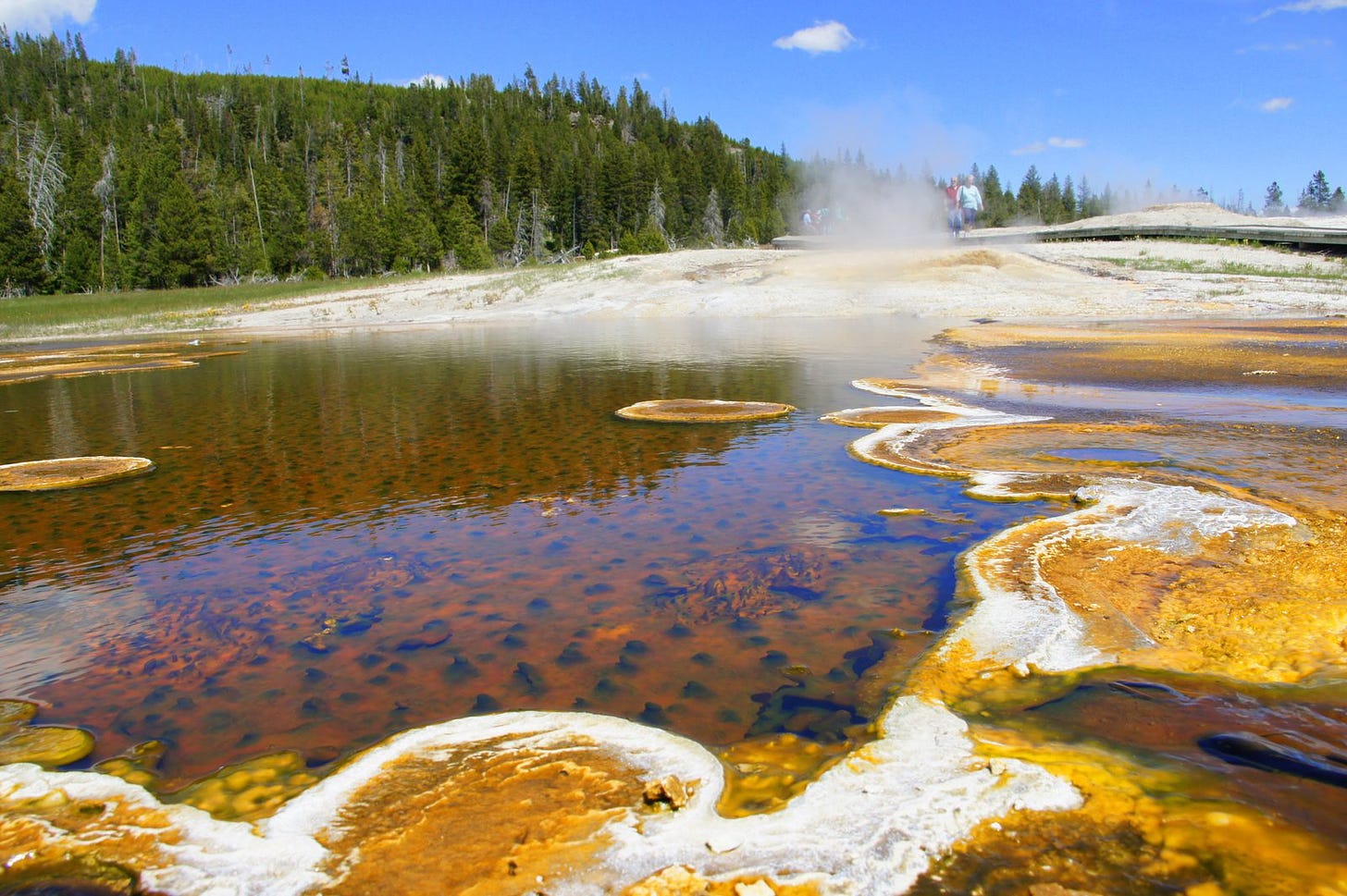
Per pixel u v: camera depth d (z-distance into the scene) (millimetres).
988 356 14719
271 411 11266
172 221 49750
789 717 3262
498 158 73625
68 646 4148
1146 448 7500
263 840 2555
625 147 85000
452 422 10047
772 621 4180
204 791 2885
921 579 4664
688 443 8492
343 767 2969
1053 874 2225
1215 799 2498
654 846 2426
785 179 93938
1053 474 6676
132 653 4062
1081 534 5145
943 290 26344
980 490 6328
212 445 9055
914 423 9070
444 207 65625
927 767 2777
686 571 4922
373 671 3795
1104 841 2344
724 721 3248
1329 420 8562
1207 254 30312
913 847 2369
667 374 13742
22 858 2516
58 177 58250
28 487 7336
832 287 28312
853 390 11641
